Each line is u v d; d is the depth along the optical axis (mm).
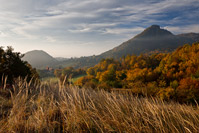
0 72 13812
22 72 15516
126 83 48062
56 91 4602
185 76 55156
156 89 18188
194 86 29875
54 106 3633
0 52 15430
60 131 3029
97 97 4641
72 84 4613
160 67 69000
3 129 2701
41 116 3082
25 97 3477
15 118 2857
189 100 16094
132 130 2775
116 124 2906
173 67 66812
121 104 3678
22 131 2824
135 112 3150
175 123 3078
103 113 3377
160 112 3064
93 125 3137
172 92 16875
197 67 57875
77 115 3189
